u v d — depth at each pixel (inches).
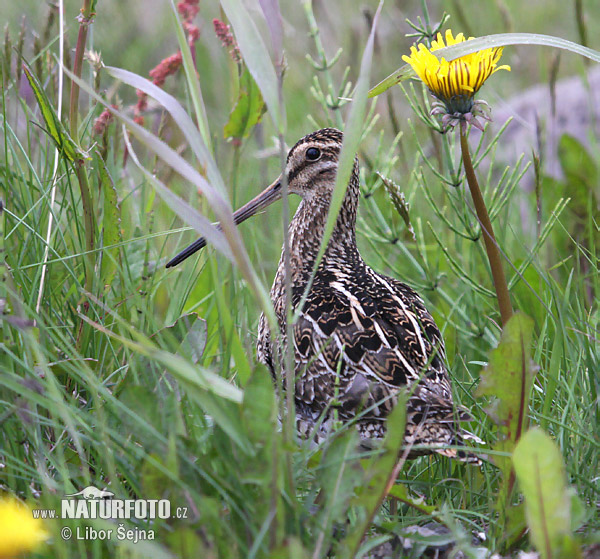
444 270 439.2
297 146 365.4
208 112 627.5
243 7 226.7
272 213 496.7
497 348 238.5
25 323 225.8
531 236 456.8
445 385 298.2
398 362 288.8
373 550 233.1
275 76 227.9
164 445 217.2
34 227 315.9
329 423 277.0
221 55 661.9
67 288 337.4
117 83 402.9
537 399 318.7
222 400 216.2
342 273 343.3
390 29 690.2
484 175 539.8
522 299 386.6
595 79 575.2
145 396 221.6
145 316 310.0
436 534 236.1
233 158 416.8
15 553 201.8
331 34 686.5
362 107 231.3
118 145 398.6
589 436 278.7
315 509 233.9
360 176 396.8
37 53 380.2
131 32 676.7
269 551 200.5
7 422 244.8
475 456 261.3
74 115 310.3
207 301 389.4
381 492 211.2
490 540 234.4
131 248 353.1
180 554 195.3
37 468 237.3
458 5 490.0
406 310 309.6
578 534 240.1
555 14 754.2
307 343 305.9
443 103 293.7
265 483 203.6
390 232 389.7
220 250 217.8
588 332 319.6
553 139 453.7
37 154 419.2
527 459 201.8
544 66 583.8
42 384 227.9
